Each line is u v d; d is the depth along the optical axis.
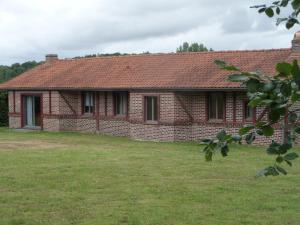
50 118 36.66
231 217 11.62
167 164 19.75
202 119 29.81
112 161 20.52
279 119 3.11
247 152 23.80
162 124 30.11
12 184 15.43
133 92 31.53
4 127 40.59
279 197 13.63
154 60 34.66
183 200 13.30
